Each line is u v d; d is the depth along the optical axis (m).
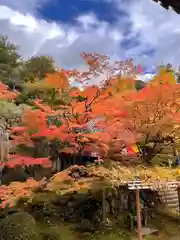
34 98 15.05
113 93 10.48
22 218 9.20
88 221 11.48
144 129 10.68
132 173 10.30
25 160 9.79
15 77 20.58
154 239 11.02
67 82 10.58
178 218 13.38
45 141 12.80
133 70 10.70
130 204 12.52
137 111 10.20
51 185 10.29
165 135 11.53
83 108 10.64
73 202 12.55
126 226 11.65
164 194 15.18
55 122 11.50
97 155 11.55
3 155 12.10
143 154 12.38
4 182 12.35
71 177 10.95
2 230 8.70
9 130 11.87
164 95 9.83
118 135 10.45
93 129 11.51
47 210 11.85
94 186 10.43
